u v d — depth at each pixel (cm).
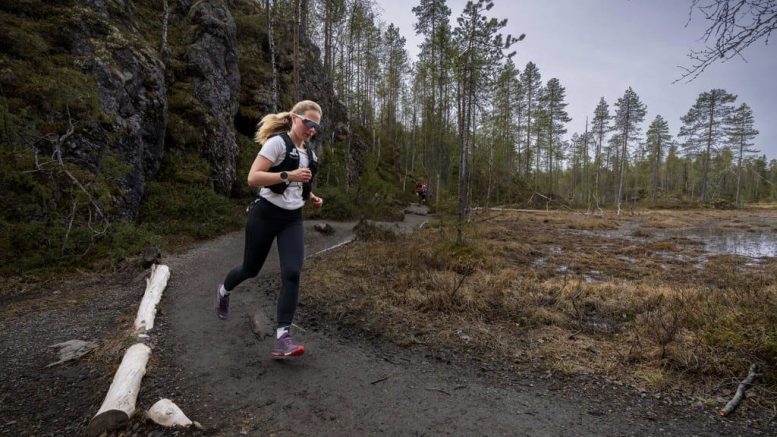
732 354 311
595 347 362
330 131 2539
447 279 587
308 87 2298
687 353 322
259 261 297
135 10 1375
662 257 1076
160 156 1111
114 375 269
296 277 284
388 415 234
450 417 234
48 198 683
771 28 274
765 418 241
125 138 930
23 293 493
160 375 271
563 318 455
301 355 320
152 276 532
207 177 1238
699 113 4556
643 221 2484
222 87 1470
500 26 799
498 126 2148
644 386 285
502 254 979
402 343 358
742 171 5688
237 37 2002
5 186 646
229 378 273
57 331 354
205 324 382
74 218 709
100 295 480
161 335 346
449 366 314
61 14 955
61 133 782
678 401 263
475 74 850
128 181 918
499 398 262
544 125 4203
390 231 1127
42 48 858
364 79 3659
